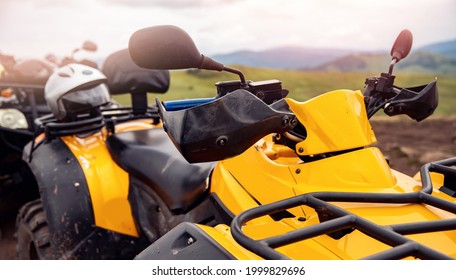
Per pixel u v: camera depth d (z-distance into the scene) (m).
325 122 1.59
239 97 1.39
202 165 2.13
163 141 2.57
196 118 1.37
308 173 1.59
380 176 1.52
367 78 1.88
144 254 1.43
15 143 4.12
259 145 1.81
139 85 3.09
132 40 1.46
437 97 1.86
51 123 2.76
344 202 1.49
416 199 1.40
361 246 1.35
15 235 2.98
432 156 6.02
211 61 1.56
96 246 2.42
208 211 1.93
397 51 1.88
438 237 1.38
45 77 4.62
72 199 2.44
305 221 1.50
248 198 1.71
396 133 8.05
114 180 2.52
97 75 2.84
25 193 4.50
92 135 2.85
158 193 2.25
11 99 4.54
